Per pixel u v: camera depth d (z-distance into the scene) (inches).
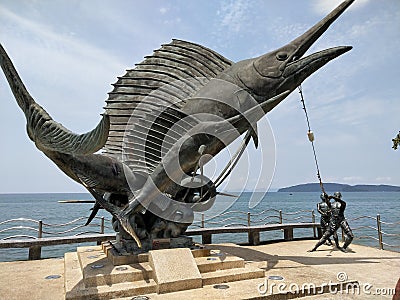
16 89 203.6
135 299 176.2
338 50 268.1
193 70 261.1
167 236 242.2
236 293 184.1
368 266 279.6
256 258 289.9
